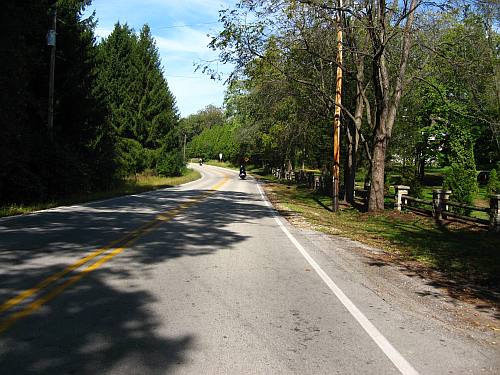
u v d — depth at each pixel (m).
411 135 32.44
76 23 27.34
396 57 23.12
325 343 4.89
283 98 29.42
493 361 4.61
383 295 7.13
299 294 6.85
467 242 13.13
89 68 28.03
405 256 11.20
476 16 19.14
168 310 5.79
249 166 102.75
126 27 50.06
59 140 24.38
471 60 19.91
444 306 6.82
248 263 9.01
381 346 4.87
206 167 104.88
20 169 19.05
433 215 17.94
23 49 19.17
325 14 18.95
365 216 19.94
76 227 12.96
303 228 15.53
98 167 28.98
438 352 4.79
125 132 50.16
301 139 38.34
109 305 5.90
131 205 20.66
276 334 5.11
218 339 4.88
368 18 18.44
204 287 6.98
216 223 15.28
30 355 4.29
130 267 8.12
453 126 33.81
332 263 9.54
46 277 7.16
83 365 4.11
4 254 8.85
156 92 50.78
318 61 23.72
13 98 18.23
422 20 19.44
